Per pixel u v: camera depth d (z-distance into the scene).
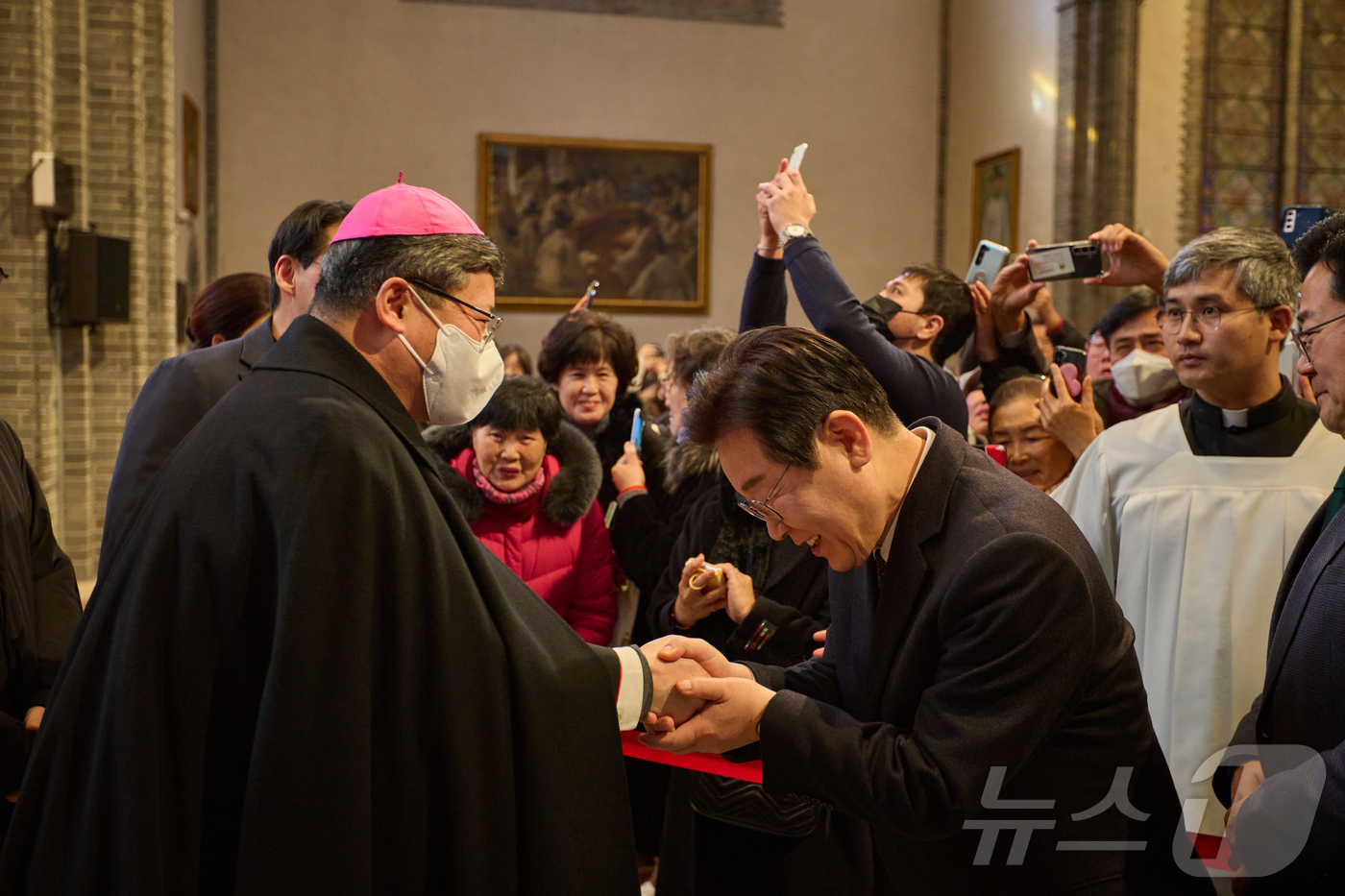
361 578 1.35
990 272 3.31
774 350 1.42
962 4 12.47
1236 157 10.42
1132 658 1.50
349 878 1.29
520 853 1.43
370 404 1.47
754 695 1.50
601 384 3.54
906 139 12.66
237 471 1.37
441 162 11.62
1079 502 2.46
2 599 1.94
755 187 12.34
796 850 2.16
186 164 9.85
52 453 6.30
